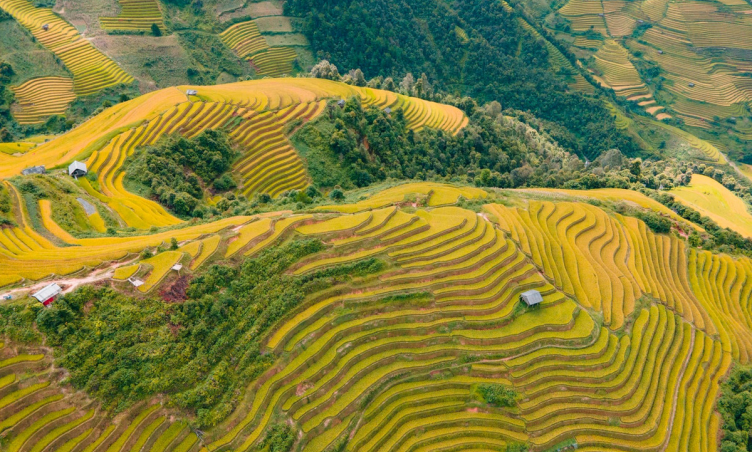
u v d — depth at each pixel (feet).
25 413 101.09
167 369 116.16
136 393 111.04
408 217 174.70
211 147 236.43
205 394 116.57
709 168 374.63
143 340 117.19
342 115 276.41
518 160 328.90
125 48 364.58
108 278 124.06
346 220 167.02
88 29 364.99
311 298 144.15
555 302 162.40
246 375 124.47
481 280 160.86
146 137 225.97
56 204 166.91
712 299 196.34
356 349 140.26
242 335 131.03
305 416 123.54
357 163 263.70
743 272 215.72
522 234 187.62
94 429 105.29
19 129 301.84
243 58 416.46
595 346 153.17
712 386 163.02
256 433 117.29
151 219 183.42
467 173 295.69
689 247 222.07
